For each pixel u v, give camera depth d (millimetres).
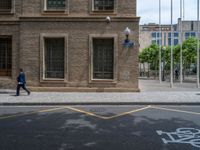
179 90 22828
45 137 8297
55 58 21344
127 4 20906
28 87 21094
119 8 20906
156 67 52469
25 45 21062
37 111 13422
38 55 21109
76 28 20922
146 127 9664
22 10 21172
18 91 18766
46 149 7113
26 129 9367
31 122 10594
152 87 26375
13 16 21297
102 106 15227
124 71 20922
